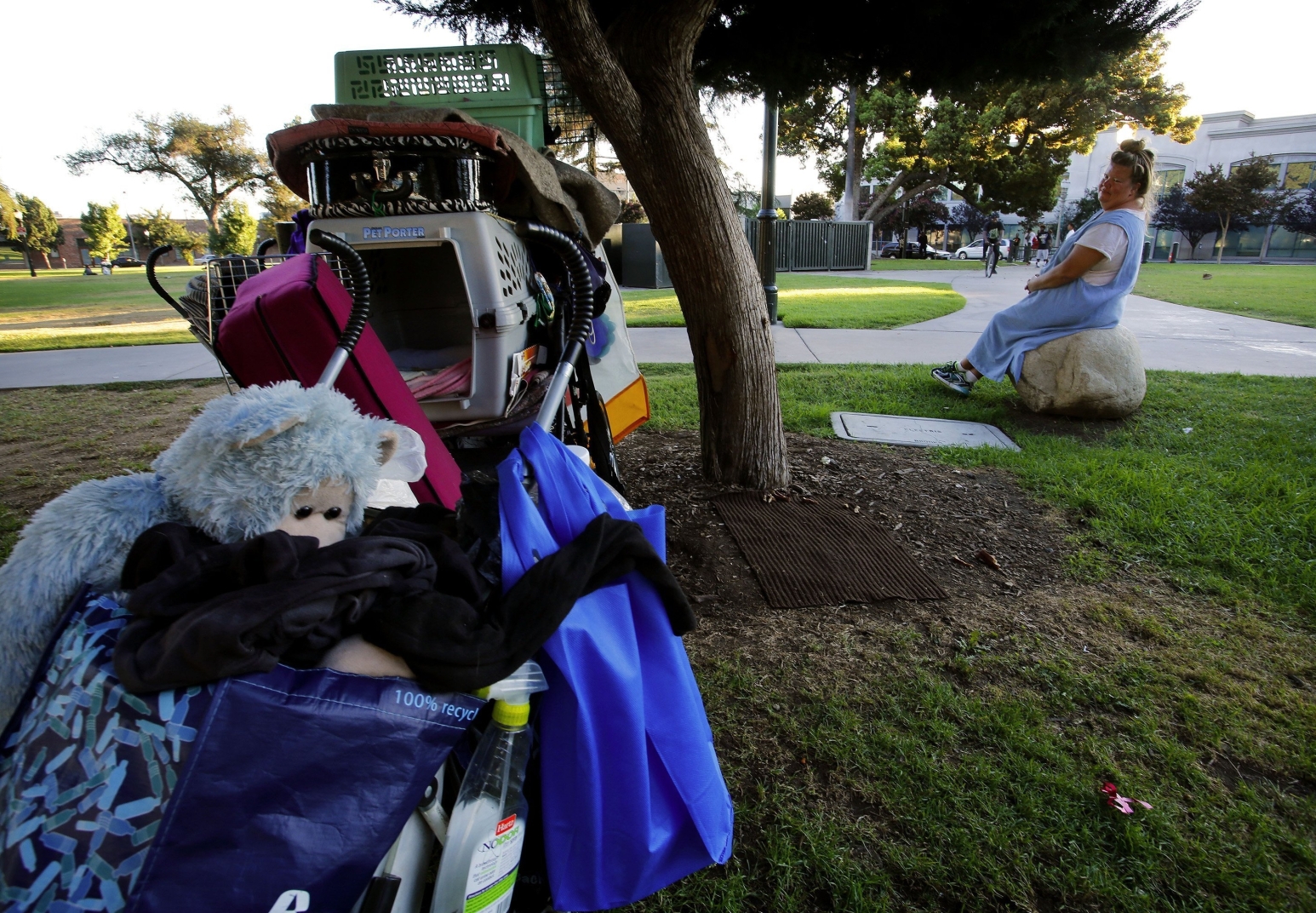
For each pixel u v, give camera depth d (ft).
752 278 13.35
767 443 14.06
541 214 11.99
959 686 8.88
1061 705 8.54
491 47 13.07
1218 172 163.02
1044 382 19.19
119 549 4.00
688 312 13.48
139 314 52.34
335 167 10.63
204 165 178.29
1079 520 13.51
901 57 15.99
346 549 3.77
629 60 11.55
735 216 12.91
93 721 3.24
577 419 10.36
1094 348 18.60
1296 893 6.31
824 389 22.30
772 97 17.40
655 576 4.61
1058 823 6.88
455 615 3.83
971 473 15.69
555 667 4.20
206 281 9.54
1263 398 21.29
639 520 5.06
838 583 11.03
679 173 11.98
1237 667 9.32
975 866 6.41
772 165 33.09
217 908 3.15
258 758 3.28
